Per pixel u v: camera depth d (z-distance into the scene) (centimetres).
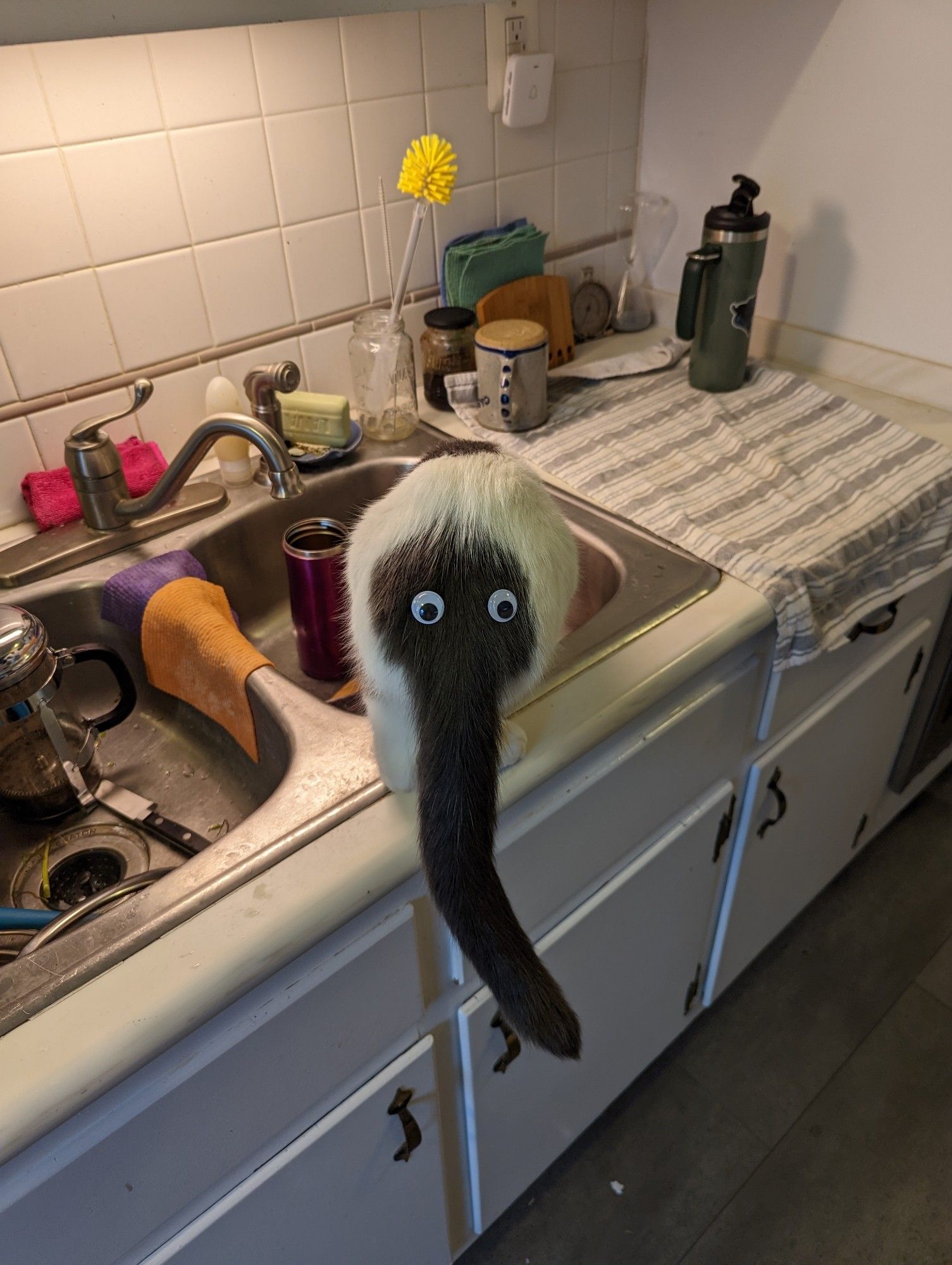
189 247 93
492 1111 87
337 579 85
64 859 76
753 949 126
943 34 96
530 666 51
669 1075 128
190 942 52
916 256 109
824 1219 111
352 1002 63
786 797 106
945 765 165
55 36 53
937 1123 120
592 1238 111
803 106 111
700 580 81
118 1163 53
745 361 116
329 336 109
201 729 88
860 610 91
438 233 114
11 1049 47
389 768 59
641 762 78
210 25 59
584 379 121
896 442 102
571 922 83
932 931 145
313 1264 74
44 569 87
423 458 55
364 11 66
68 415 92
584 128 123
